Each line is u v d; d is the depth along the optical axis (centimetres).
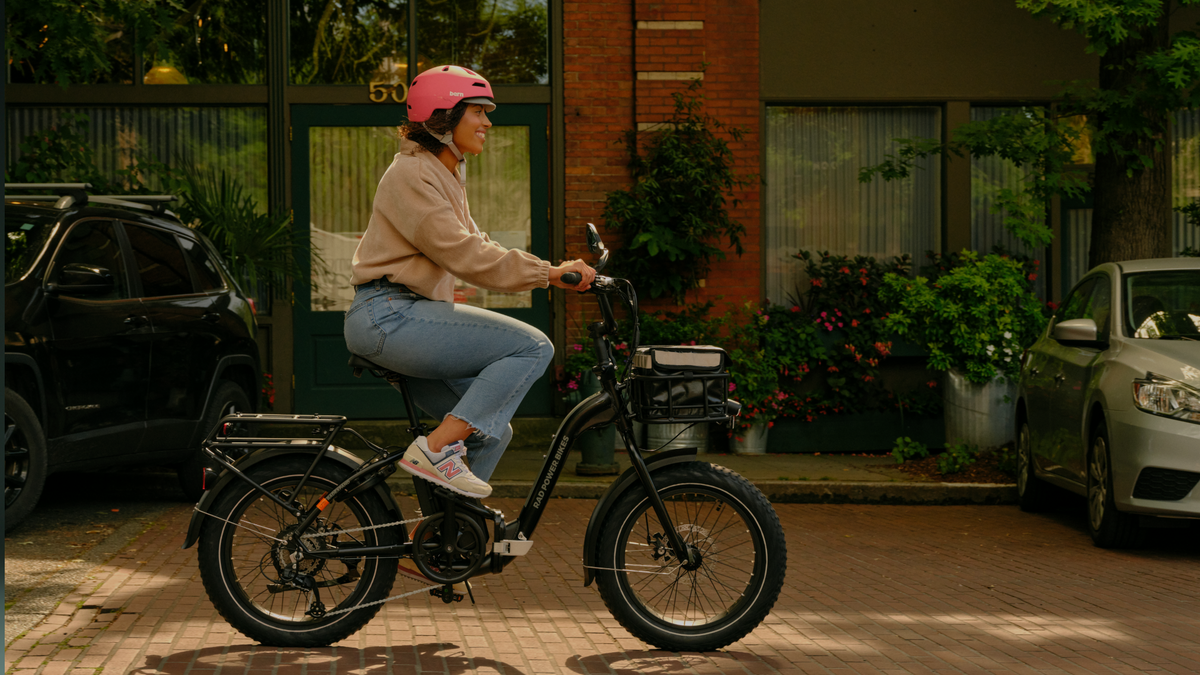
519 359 408
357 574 425
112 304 708
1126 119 938
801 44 1167
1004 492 913
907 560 661
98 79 1127
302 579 418
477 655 428
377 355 408
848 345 1144
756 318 1130
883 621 505
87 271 650
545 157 1155
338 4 1145
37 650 418
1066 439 769
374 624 477
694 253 1106
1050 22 1181
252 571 426
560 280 402
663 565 436
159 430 737
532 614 504
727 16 1152
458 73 410
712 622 433
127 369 710
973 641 471
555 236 1148
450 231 394
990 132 979
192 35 1134
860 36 1174
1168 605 546
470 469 426
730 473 434
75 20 816
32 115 1127
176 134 1141
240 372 850
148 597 510
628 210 1105
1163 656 451
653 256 1113
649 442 1091
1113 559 670
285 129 1135
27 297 645
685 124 1138
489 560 419
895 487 912
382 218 407
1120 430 671
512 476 924
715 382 430
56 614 473
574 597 542
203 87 1131
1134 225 992
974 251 1183
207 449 421
